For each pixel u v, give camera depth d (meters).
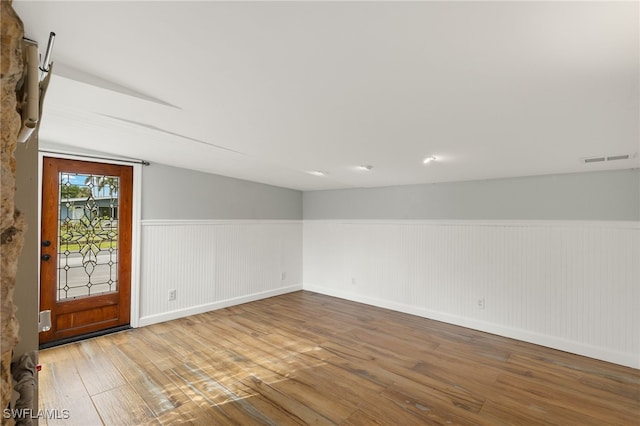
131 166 3.80
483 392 2.46
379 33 1.21
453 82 1.56
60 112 2.29
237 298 4.82
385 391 2.47
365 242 4.94
